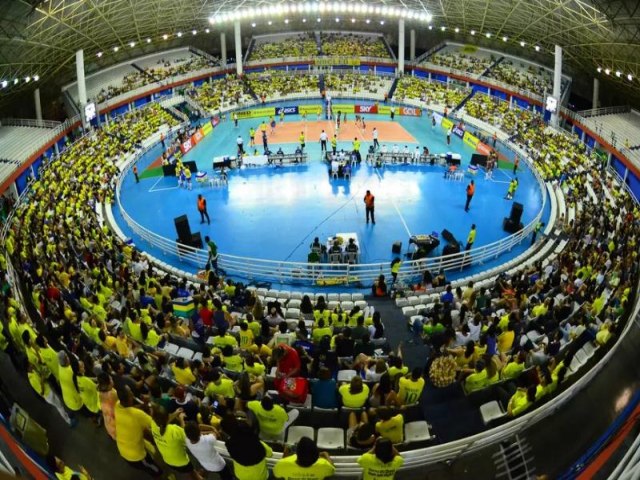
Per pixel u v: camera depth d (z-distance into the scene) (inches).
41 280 673.0
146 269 757.9
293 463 260.2
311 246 910.4
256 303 598.2
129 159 1542.8
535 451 393.7
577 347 530.3
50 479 298.7
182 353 518.3
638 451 294.7
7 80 1545.3
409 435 382.3
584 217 973.8
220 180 1328.7
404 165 1466.5
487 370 434.0
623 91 1820.9
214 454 291.1
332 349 511.8
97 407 380.8
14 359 467.2
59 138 1683.1
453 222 1104.2
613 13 1250.0
